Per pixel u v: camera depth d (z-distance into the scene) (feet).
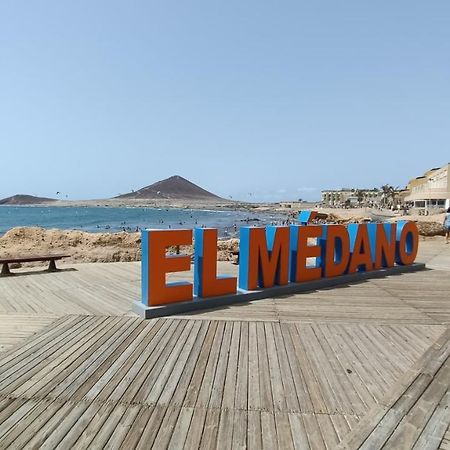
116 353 14.99
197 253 22.17
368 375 13.28
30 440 9.41
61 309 21.21
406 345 16.10
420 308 21.76
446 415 10.43
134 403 11.27
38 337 16.76
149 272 19.88
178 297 20.92
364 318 19.80
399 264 34.53
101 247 55.72
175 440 9.50
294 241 26.08
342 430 10.03
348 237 28.76
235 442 9.46
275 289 24.35
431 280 29.68
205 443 9.39
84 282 28.55
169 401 11.40
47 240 57.62
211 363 14.14
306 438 9.67
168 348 15.55
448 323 19.08
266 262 24.35
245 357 14.71
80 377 12.89
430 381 12.43
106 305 22.06
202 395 11.78
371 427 9.91
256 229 23.84
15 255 49.37
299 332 17.57
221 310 21.01
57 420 10.33
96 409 10.91
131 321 18.99
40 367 13.67
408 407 10.85
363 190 526.98
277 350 15.43
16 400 11.39
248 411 10.92
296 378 13.01
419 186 302.86
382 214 247.91
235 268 35.22
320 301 23.11
